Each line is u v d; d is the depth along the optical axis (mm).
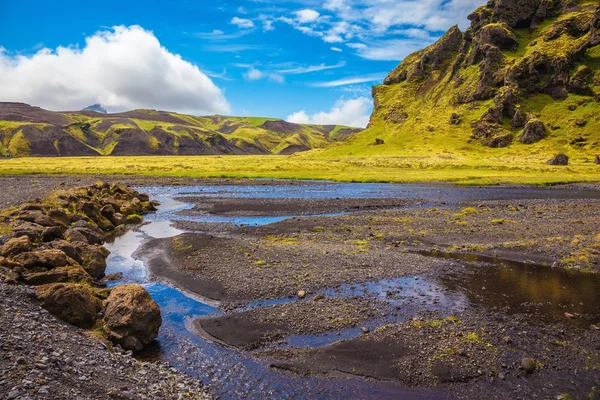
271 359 16531
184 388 13883
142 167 139375
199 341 18125
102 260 27281
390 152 194625
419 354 16719
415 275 27000
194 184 94438
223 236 39531
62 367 12539
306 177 108875
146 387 13258
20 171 114125
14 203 46906
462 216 49094
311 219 48094
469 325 19422
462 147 189375
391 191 80938
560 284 25484
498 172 120750
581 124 175500
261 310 21156
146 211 56219
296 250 32750
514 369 15758
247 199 67188
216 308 21859
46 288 17844
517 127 190250
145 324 17312
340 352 17000
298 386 14664
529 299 22953
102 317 18516
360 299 22609
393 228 42625
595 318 20422
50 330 15320
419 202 63438
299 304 21906
